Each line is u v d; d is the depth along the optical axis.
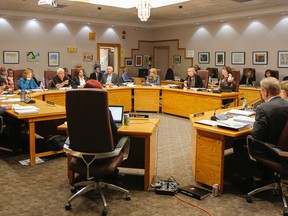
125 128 3.07
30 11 9.25
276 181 2.93
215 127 3.06
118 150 2.69
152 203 2.86
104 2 8.01
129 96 7.71
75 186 3.04
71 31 10.66
